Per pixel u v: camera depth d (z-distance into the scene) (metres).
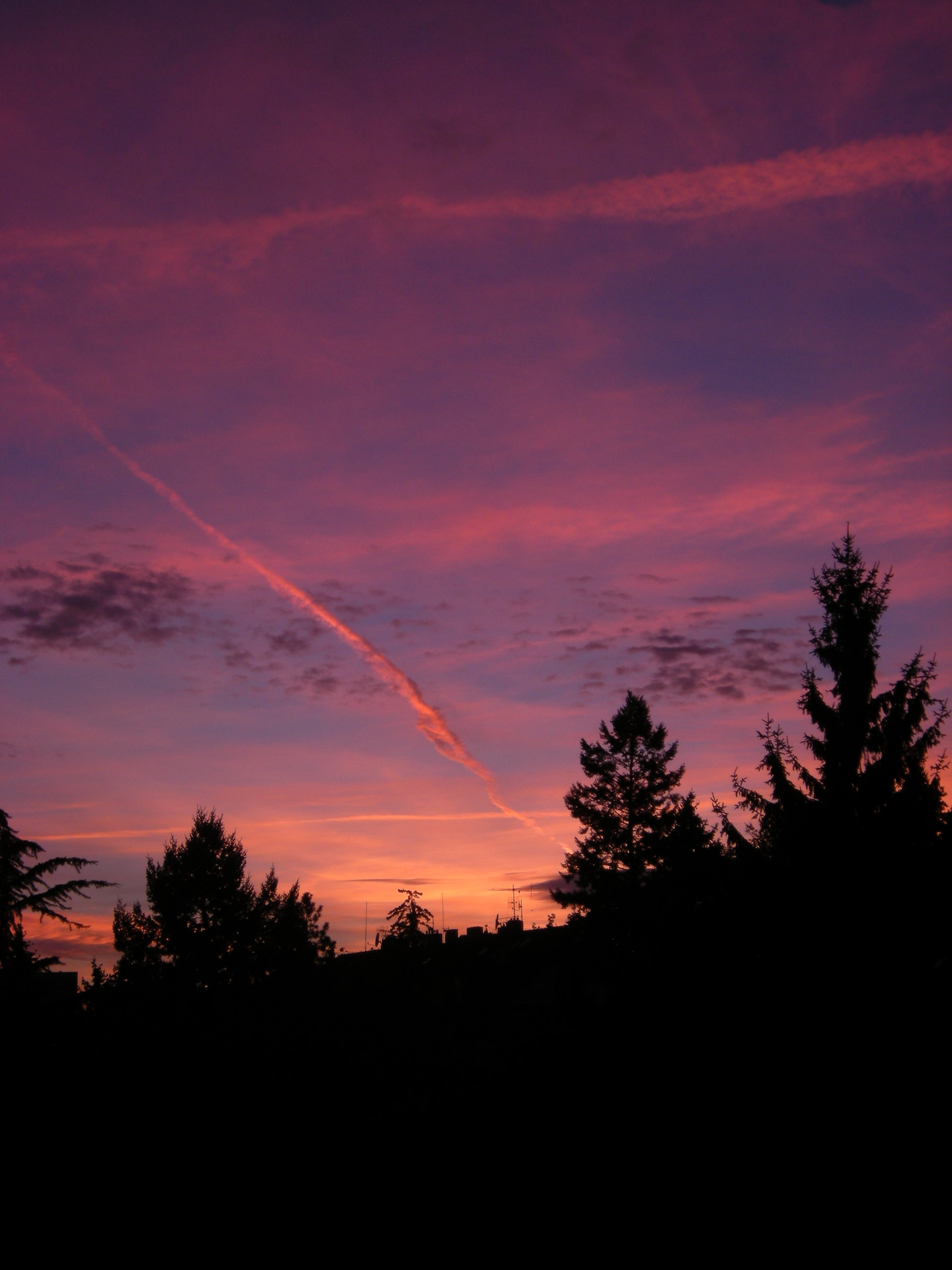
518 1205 11.66
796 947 13.33
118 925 39.50
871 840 14.52
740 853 17.14
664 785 43.22
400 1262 10.52
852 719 16.81
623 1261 9.60
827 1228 9.02
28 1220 12.09
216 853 41.28
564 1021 21.89
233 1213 12.52
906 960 12.27
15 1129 14.16
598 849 42.38
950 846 14.49
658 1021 13.95
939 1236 8.33
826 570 18.38
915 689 16.34
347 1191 13.27
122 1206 12.63
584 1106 14.73
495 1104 17.20
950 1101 9.27
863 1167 9.30
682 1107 12.16
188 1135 14.93
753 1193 9.95
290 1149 15.23
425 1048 23.53
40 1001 16.94
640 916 36.53
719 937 14.95
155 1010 18.39
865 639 17.53
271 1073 17.64
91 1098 15.31
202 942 39.22
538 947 44.81
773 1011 12.23
